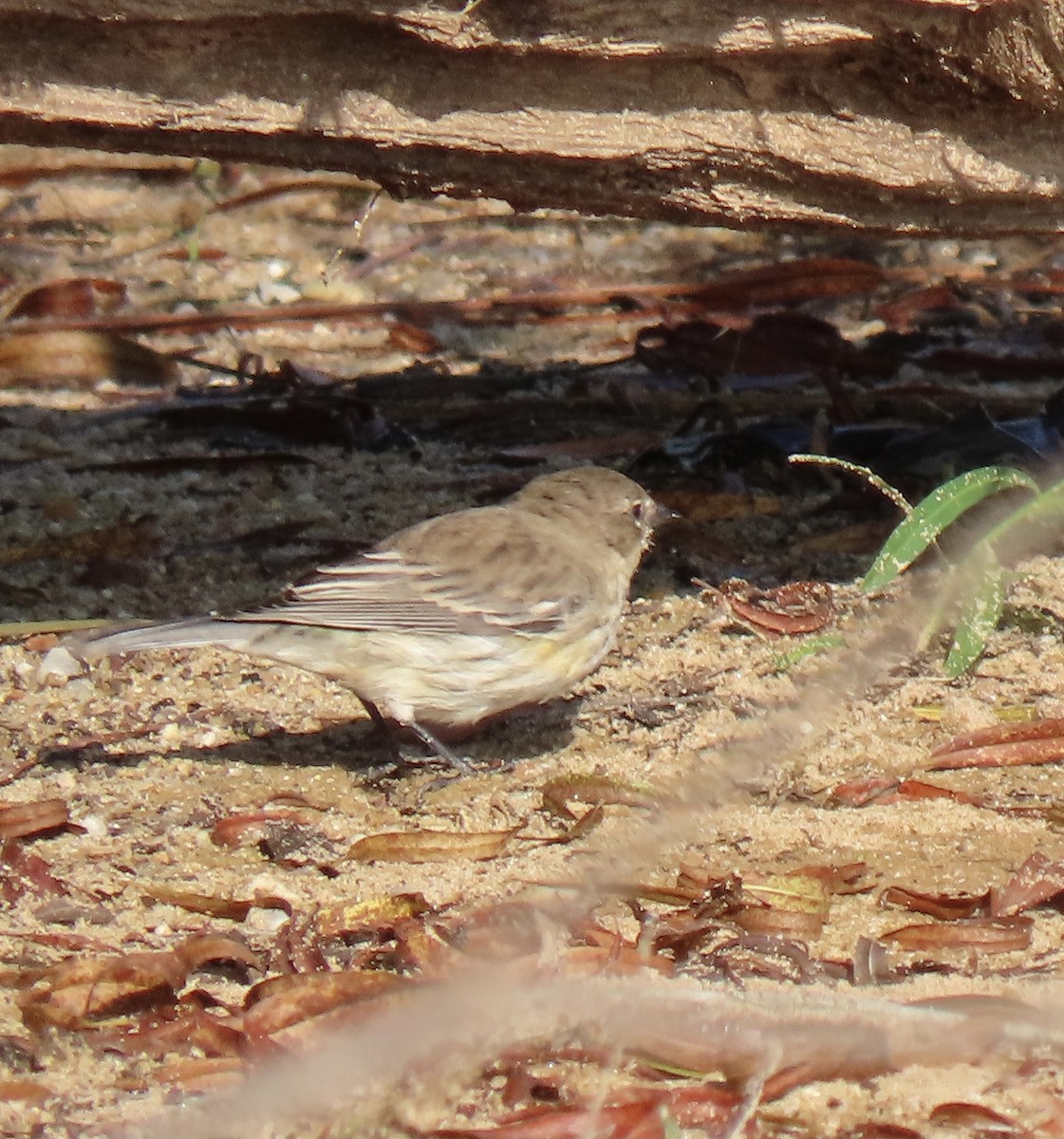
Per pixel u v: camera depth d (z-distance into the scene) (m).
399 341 18.31
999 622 12.59
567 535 11.63
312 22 9.77
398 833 9.83
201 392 17.17
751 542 14.24
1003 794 10.57
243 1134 7.30
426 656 10.88
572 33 9.63
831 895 9.39
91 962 8.30
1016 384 17.00
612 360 17.95
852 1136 7.30
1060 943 8.89
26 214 20.95
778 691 11.80
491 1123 7.37
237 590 13.37
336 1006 7.97
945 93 9.93
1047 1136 7.27
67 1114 7.43
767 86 10.00
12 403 16.88
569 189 10.41
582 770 10.95
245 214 21.25
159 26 9.70
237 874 9.70
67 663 12.12
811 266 19.00
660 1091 7.52
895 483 14.79
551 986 7.89
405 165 10.34
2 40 9.79
